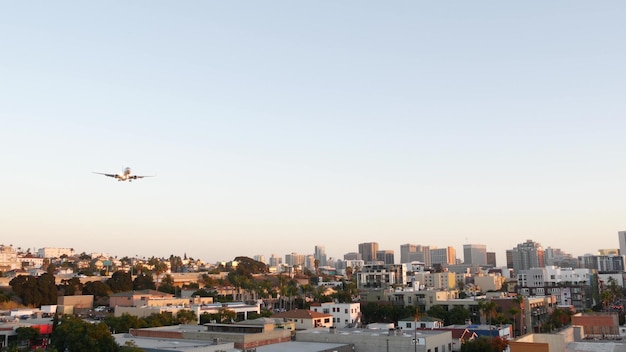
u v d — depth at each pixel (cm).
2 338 12512
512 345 8475
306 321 16262
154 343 9838
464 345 11169
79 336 9262
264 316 17888
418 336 9906
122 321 13738
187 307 17812
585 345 10700
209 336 10100
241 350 9294
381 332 11188
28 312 17612
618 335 13350
